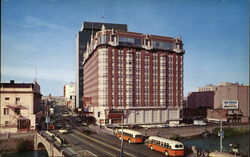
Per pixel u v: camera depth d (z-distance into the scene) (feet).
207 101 467.11
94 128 263.29
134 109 313.73
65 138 185.37
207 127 299.38
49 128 252.21
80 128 262.88
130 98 311.27
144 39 326.85
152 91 328.70
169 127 284.20
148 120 322.96
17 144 194.70
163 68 336.49
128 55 313.73
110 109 301.43
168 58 345.92
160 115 332.60
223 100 429.38
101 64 305.53
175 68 350.64
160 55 337.93
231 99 416.26
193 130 289.33
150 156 126.31
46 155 179.63
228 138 279.90
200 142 249.96
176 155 123.65
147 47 326.03
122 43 313.12
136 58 322.14
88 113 354.74
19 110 230.48
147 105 323.37
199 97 487.61
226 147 220.64
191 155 127.85
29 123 232.12
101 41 306.35
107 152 134.10
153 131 260.21
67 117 435.53
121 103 308.40
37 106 306.55
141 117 318.04
